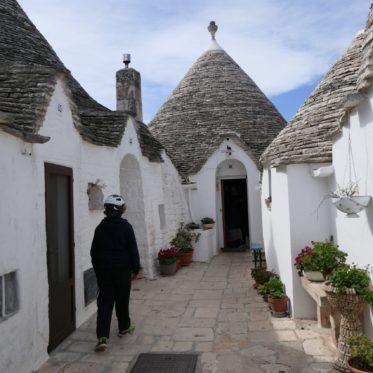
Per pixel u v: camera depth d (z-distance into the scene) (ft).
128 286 17.24
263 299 22.98
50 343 15.98
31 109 15.07
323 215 19.52
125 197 30.96
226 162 44.06
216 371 14.05
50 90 16.34
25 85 16.07
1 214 12.55
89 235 21.06
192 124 47.11
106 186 23.71
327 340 16.39
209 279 29.68
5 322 12.52
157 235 33.01
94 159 22.18
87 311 20.17
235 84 49.96
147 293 25.61
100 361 15.12
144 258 30.58
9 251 12.92
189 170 42.96
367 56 12.20
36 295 14.67
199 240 37.96
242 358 15.05
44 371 14.29
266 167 29.91
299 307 19.30
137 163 30.01
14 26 25.80
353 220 15.93
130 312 21.34
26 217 14.15
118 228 17.02
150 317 20.40
